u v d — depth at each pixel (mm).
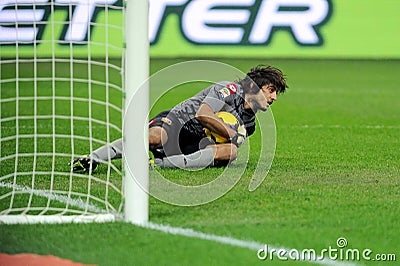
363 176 25797
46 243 17594
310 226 19328
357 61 56188
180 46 54469
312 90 49531
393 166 27891
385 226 19406
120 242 17750
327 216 20281
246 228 19047
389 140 34625
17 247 17297
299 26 56031
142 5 18984
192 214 20375
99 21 51000
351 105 45312
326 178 25375
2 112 39688
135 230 18688
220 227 19109
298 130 37594
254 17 55531
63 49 50062
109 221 19469
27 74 47469
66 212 20609
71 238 17969
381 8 57438
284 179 25078
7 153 29625
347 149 31922
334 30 56750
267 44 55375
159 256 16859
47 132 35094
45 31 49188
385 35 57188
